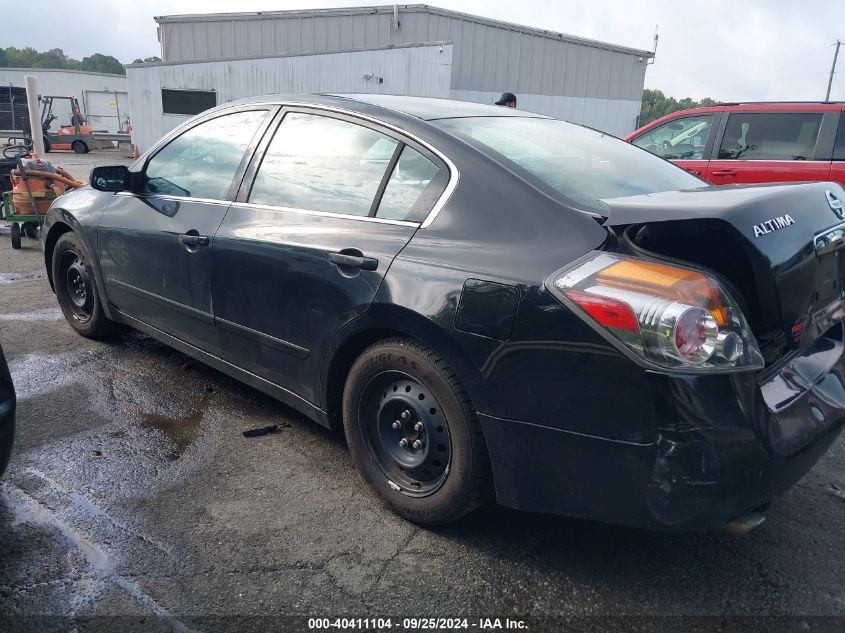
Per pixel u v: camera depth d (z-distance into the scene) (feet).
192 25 84.02
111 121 131.44
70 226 14.76
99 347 15.24
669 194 8.56
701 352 6.58
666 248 7.73
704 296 6.67
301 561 8.25
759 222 7.46
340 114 10.34
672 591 7.93
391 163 9.45
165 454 10.69
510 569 8.23
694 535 9.00
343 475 10.23
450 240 8.33
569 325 7.07
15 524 8.77
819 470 10.87
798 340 8.27
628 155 10.93
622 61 86.12
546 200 8.00
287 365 10.32
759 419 6.95
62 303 15.92
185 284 11.90
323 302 9.42
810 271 8.16
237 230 10.82
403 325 8.40
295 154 10.68
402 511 9.04
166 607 7.43
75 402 12.42
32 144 36.55
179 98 74.02
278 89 70.74
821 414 7.88
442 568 8.21
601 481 7.22
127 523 8.88
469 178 8.58
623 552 8.61
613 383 6.87
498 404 7.68
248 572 8.02
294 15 80.38
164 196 12.67
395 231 8.93
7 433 8.06
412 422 8.88
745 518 7.43
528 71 80.18
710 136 24.57
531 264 7.52
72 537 8.54
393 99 10.79
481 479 8.20
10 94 89.30
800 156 22.72
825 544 8.89
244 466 10.41
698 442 6.63
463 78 77.15
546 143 10.06
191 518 9.04
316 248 9.53
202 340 11.98
